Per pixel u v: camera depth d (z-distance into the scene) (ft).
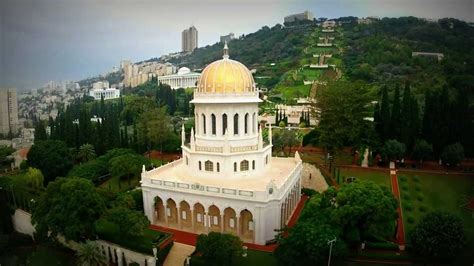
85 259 216.74
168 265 215.51
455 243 180.14
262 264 201.05
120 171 311.68
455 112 331.57
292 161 299.99
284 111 622.54
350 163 351.67
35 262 257.34
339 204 207.41
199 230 243.60
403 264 194.29
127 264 228.43
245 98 248.93
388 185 296.92
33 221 247.09
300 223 191.21
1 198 307.58
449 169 323.57
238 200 222.89
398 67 528.63
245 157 250.78
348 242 200.23
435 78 442.50
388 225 201.57
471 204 260.42
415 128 340.80
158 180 246.88
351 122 328.49
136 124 440.04
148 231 244.63
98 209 230.27
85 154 379.14
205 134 258.98
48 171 343.67
